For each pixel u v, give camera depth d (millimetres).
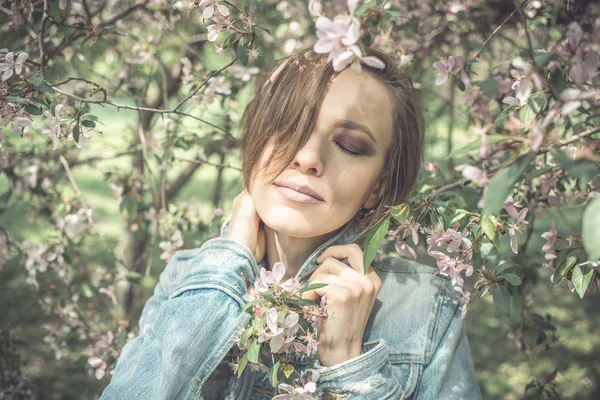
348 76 1041
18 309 3807
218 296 1066
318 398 1021
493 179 753
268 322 904
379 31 1510
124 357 1229
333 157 1031
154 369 1091
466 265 1100
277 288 935
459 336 1191
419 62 2027
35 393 2727
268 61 2275
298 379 1008
